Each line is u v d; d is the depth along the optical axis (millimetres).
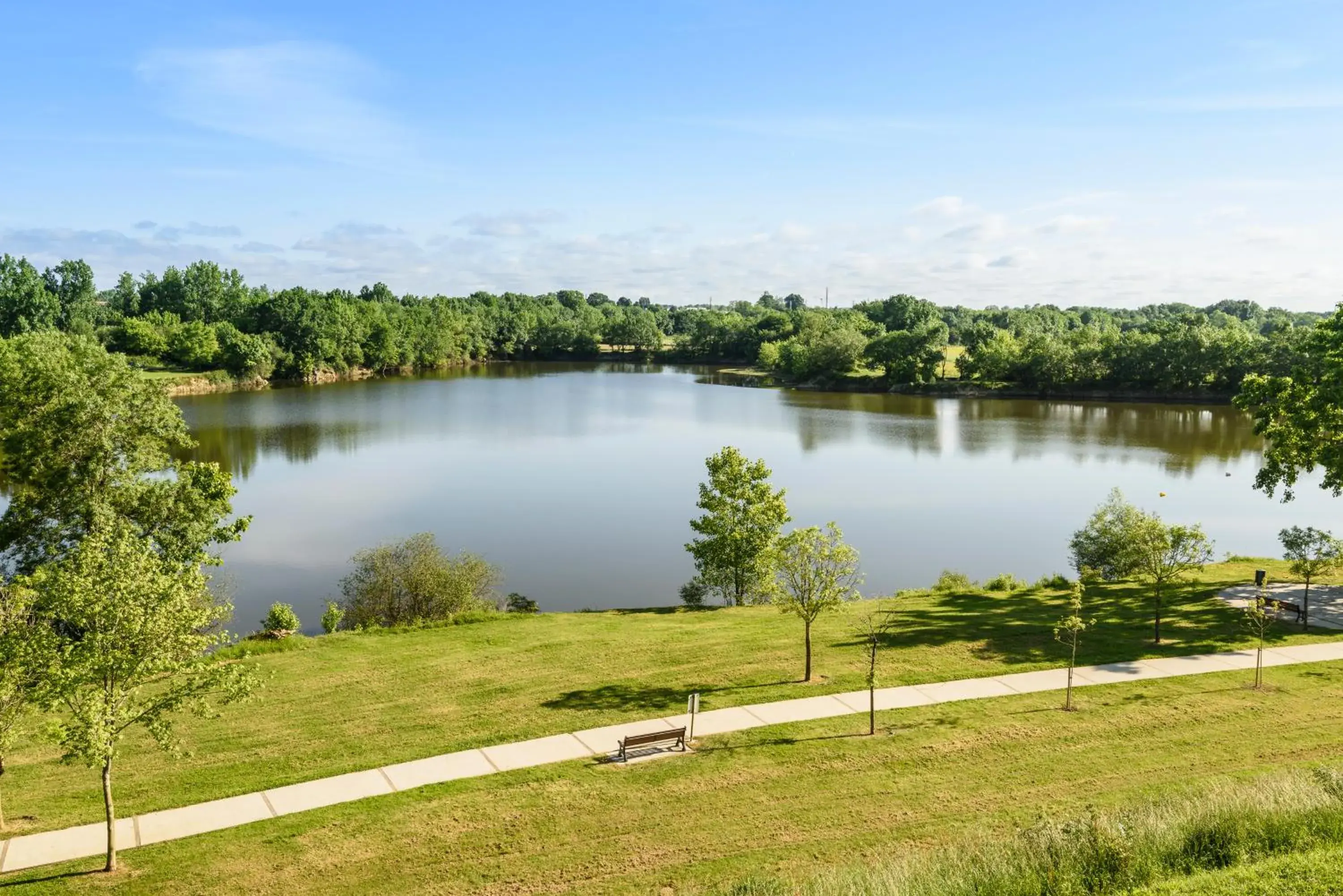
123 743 20281
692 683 23766
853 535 53375
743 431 96562
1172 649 26078
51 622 17062
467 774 18344
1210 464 77375
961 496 64062
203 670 15828
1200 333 123562
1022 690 22797
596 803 17016
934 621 29938
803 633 28547
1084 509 60031
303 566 45906
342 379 160000
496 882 14453
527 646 27734
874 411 116938
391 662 26297
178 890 14305
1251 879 12117
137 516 34875
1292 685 22859
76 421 33781
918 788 17438
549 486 66062
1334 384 33219
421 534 39562
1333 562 28703
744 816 16469
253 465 74000
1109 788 17344
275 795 17547
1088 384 133500
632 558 47938
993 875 13305
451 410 112938
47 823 16578
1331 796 14953
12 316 142875
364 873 14773
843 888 13172
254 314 157875
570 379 165625
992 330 168750
